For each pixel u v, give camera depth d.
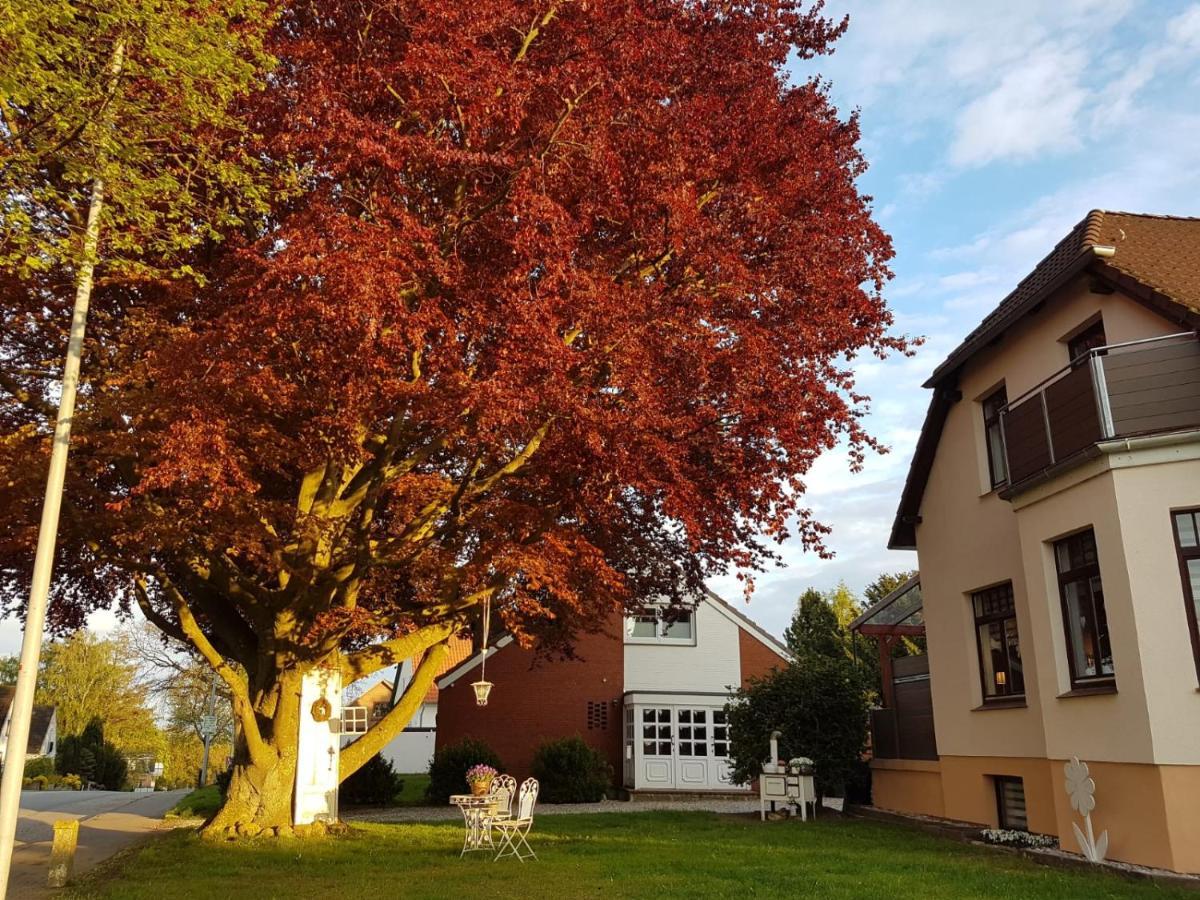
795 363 11.84
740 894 8.74
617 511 13.28
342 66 11.12
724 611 29.69
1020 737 13.40
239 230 12.21
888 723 18.06
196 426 9.62
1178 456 10.20
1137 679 10.02
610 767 25.97
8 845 7.12
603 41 11.38
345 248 9.59
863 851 12.09
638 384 10.12
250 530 11.45
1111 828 10.46
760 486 12.03
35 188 8.19
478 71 10.38
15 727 7.36
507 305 9.84
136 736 60.91
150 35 7.55
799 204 12.68
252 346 10.00
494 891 9.28
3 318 12.20
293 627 14.15
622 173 11.11
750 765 18.73
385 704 44.00
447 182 11.34
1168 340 10.59
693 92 12.32
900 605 18.12
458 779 23.56
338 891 9.48
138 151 8.27
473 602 14.15
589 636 28.77
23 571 15.64
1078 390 11.12
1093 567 11.27
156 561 14.71
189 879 10.52
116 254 10.01
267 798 14.33
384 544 13.38
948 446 16.05
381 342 10.09
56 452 8.26
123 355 12.03
